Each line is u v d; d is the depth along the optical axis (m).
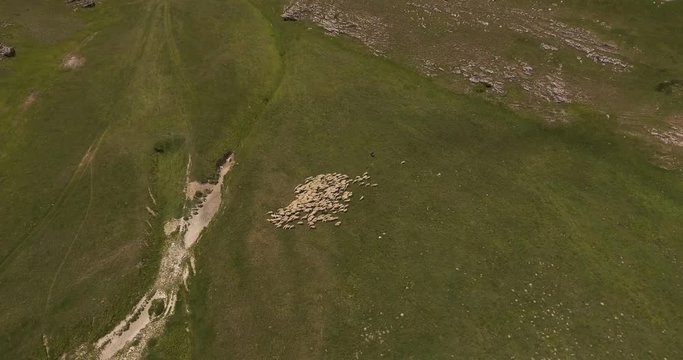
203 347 42.47
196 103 61.84
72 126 60.62
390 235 47.44
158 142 58.06
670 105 56.16
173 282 47.03
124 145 58.25
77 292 46.88
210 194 53.59
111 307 45.84
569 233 46.38
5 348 44.03
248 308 44.06
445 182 51.31
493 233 46.84
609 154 52.75
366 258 46.03
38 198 54.06
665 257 44.25
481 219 47.97
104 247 49.81
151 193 54.00
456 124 56.56
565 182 50.56
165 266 48.19
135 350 43.25
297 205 50.56
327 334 41.62
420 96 59.97
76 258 49.19
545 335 40.00
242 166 55.38
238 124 59.81
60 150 58.28
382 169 53.06
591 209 48.16
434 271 44.59
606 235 46.03
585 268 43.88
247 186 53.41
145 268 48.19
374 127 57.25
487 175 51.62
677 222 46.66
